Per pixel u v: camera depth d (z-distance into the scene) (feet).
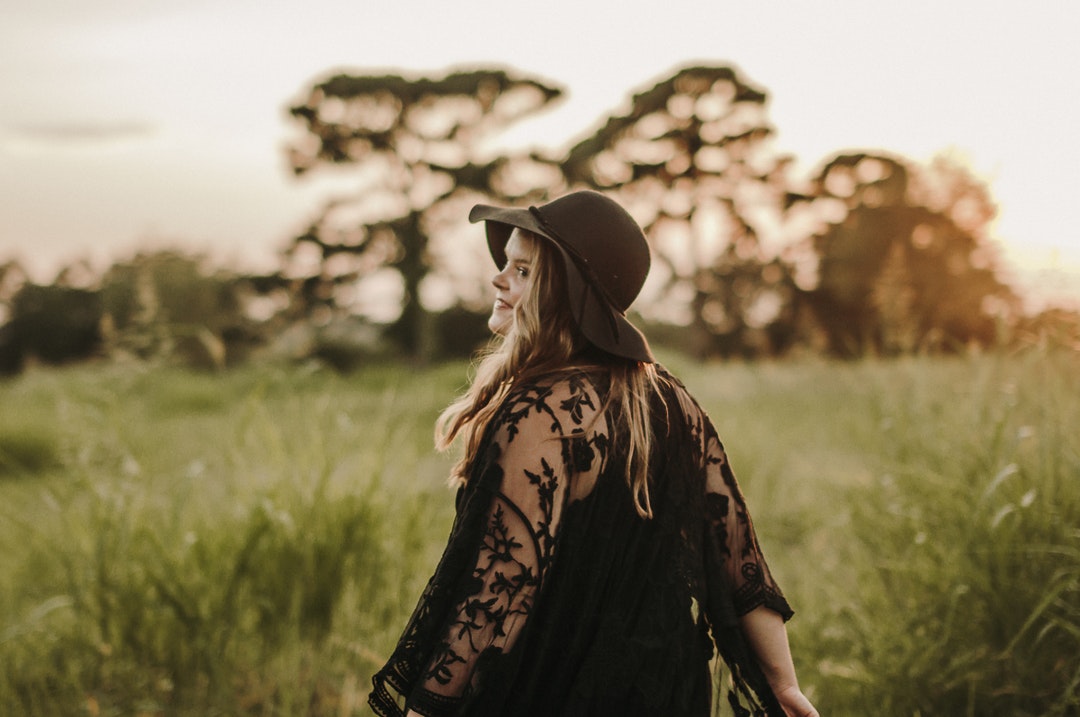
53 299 90.12
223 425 18.44
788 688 4.99
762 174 113.60
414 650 4.24
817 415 22.39
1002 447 9.08
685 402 5.00
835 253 81.25
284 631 9.41
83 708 8.75
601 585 4.32
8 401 27.55
